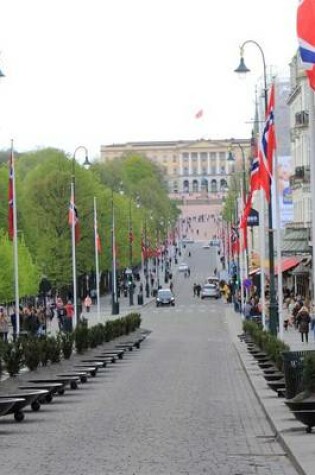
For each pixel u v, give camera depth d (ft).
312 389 85.05
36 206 466.70
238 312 453.58
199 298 609.42
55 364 149.28
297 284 404.77
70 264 465.06
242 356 208.44
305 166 348.38
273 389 122.01
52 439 85.87
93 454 75.97
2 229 431.43
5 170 470.39
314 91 106.42
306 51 99.76
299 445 74.84
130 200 640.17
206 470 67.36
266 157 176.96
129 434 88.63
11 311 418.10
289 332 294.05
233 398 125.39
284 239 354.54
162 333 329.72
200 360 205.67
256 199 366.22
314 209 114.62
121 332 259.80
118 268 562.66
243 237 350.84
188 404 117.50
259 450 77.87
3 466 70.18
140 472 66.49
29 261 395.96
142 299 555.28
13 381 121.70
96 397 128.06
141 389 139.33
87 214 470.39
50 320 400.88
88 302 473.26
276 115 430.20
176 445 81.00
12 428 95.04
